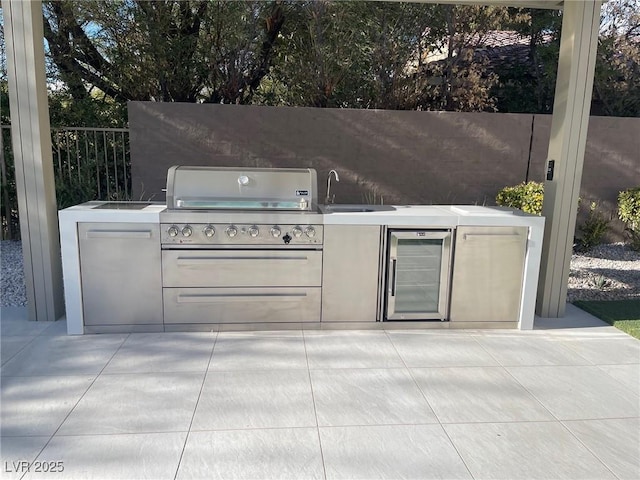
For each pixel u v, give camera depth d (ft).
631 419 8.86
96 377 9.98
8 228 22.62
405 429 8.38
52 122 23.25
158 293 12.17
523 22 27.55
